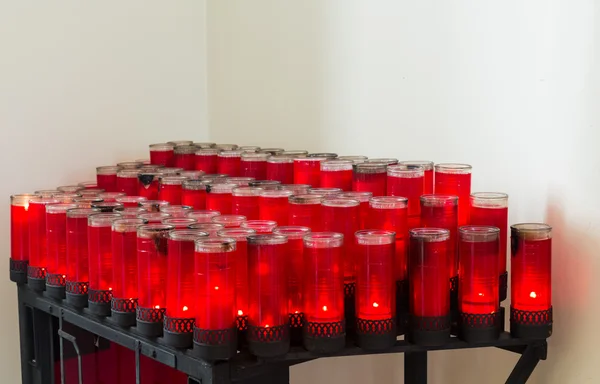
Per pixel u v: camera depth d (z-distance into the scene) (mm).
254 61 2182
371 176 1395
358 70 1862
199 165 1869
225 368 1138
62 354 1570
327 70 1950
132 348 1311
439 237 1180
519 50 1476
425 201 1284
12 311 1956
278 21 2092
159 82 2236
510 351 1454
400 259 1268
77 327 1517
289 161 1629
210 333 1116
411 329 1195
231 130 2287
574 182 1378
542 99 1434
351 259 1243
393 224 1257
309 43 1999
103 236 1367
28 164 1976
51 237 1536
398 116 1765
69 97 2041
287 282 1166
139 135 2199
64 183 2045
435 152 1679
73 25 2039
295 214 1276
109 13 2109
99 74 2100
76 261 1449
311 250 1143
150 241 1229
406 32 1729
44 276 1629
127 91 2164
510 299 1397
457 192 1388
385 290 1157
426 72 1687
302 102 2035
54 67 2008
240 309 1179
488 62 1542
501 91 1519
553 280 1430
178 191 1586
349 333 1223
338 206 1237
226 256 1114
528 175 1473
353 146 1896
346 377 1935
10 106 1938
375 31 1809
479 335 1208
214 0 2299
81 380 1521
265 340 1128
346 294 1242
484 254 1203
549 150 1425
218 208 1447
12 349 1965
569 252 1395
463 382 1645
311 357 1156
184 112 2301
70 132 2049
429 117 1687
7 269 1939
